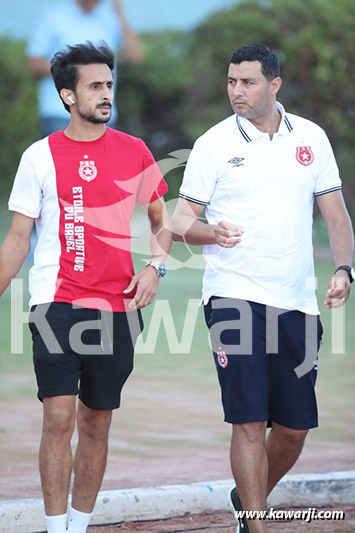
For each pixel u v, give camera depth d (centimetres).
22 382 2894
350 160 6181
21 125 7875
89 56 1534
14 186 1571
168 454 2203
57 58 1552
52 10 4100
